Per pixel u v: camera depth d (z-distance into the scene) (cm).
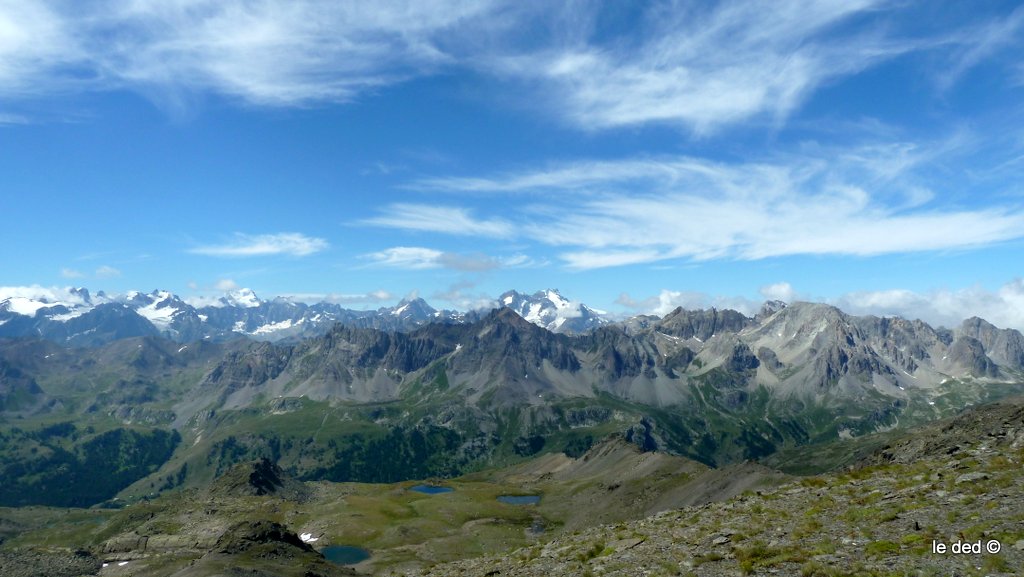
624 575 4000
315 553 13812
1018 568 2644
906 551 3130
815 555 3394
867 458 12750
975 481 4053
